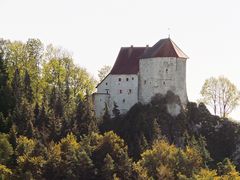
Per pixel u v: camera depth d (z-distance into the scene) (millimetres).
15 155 163250
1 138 166000
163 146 174000
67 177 155250
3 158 160125
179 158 171000
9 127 183500
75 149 164625
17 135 178750
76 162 158875
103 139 170000
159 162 168625
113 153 167250
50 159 159000
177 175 162125
